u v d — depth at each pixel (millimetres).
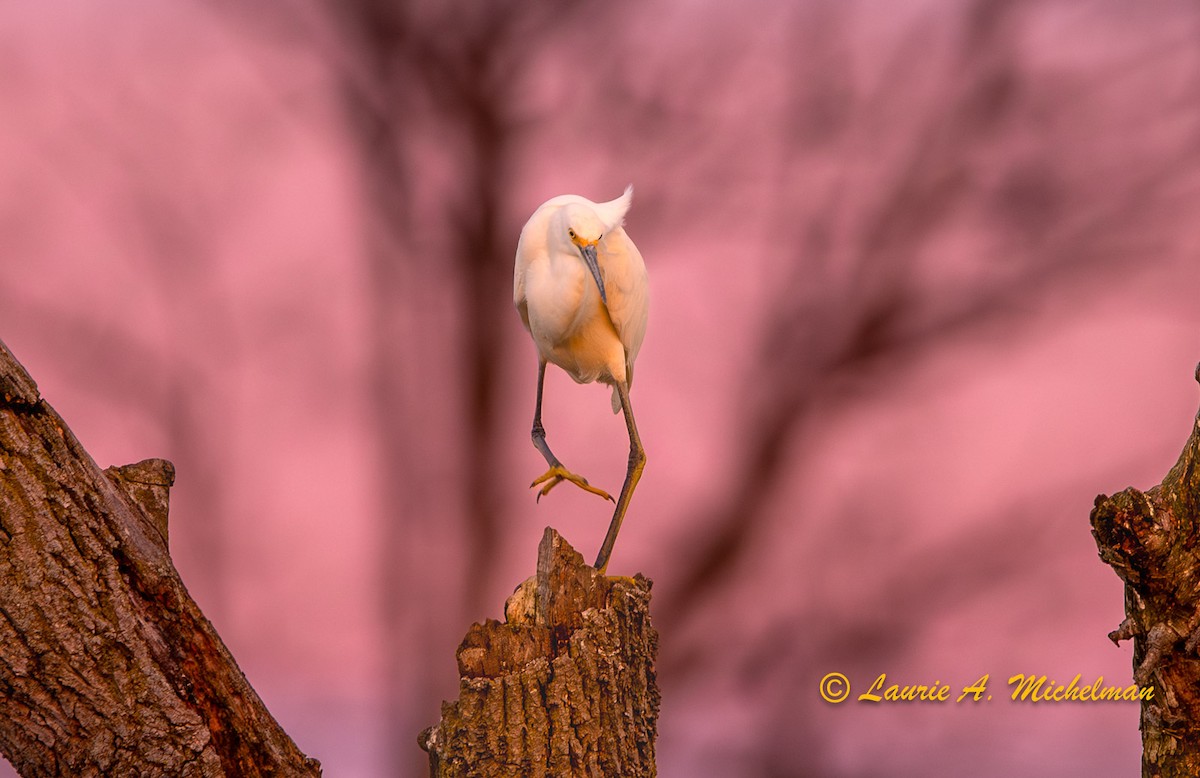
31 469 5773
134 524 6344
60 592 5793
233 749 6426
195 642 6312
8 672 5754
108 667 5926
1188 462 6461
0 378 5723
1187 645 6422
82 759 5980
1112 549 6492
